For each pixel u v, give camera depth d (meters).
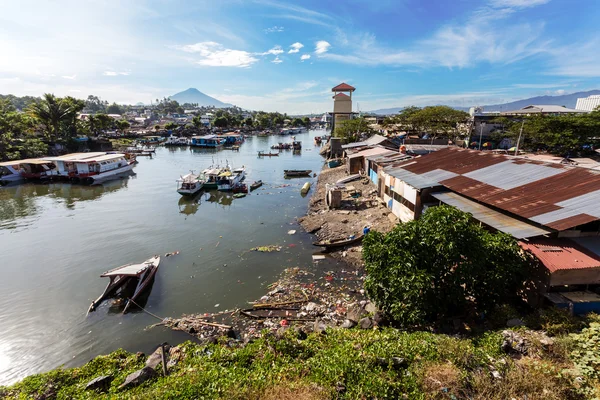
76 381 9.93
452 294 10.16
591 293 10.23
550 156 30.89
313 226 24.75
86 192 38.19
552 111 57.50
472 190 16.12
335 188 28.94
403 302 10.09
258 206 31.97
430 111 50.38
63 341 13.11
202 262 19.89
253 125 140.50
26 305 15.64
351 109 80.06
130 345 12.81
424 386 7.36
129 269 17.16
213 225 26.52
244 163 59.03
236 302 15.62
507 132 44.22
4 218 28.50
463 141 48.28
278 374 8.28
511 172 16.86
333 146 58.31
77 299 16.16
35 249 22.00
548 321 9.23
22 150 48.78
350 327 11.91
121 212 30.39
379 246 11.08
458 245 9.96
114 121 99.06
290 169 53.09
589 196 12.05
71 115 63.38
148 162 59.78
